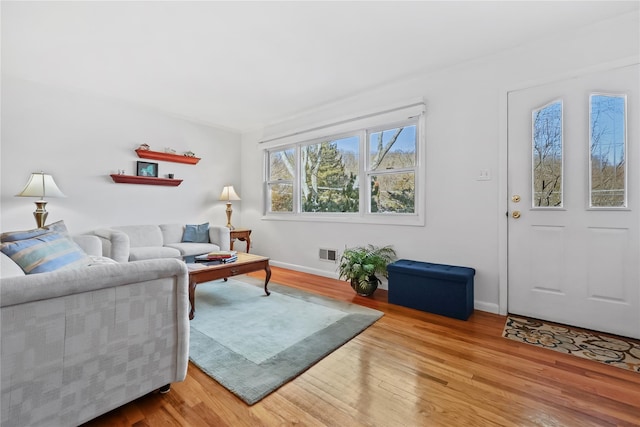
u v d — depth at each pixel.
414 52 2.52
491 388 1.52
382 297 3.04
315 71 2.88
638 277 2.04
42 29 2.17
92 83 3.15
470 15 2.03
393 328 2.26
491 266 2.61
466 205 2.74
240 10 1.96
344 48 2.45
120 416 1.30
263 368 1.69
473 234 2.70
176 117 4.23
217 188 4.76
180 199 4.29
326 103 3.74
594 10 1.98
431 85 2.94
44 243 1.62
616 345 1.97
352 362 1.78
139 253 3.15
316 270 4.00
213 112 4.10
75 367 1.12
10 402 0.98
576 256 2.25
